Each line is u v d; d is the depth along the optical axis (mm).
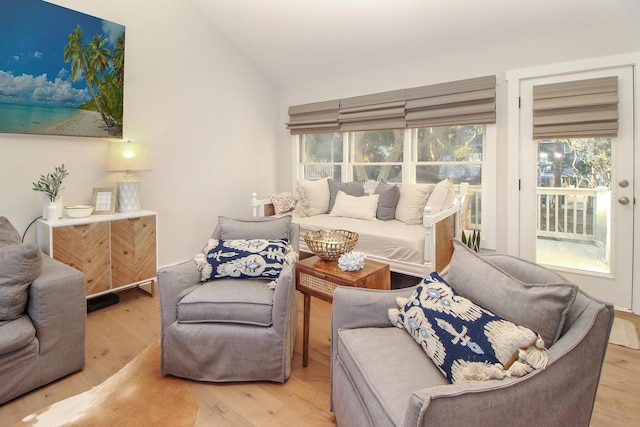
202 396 1812
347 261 1989
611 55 2754
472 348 1169
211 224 4062
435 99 3508
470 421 935
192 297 1913
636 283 2801
